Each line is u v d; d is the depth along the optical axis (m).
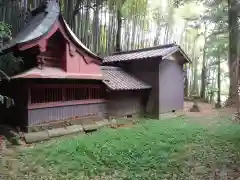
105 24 16.23
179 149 6.12
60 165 5.30
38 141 7.25
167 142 6.81
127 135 7.78
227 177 4.40
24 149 6.45
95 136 7.72
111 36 16.42
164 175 4.64
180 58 12.68
